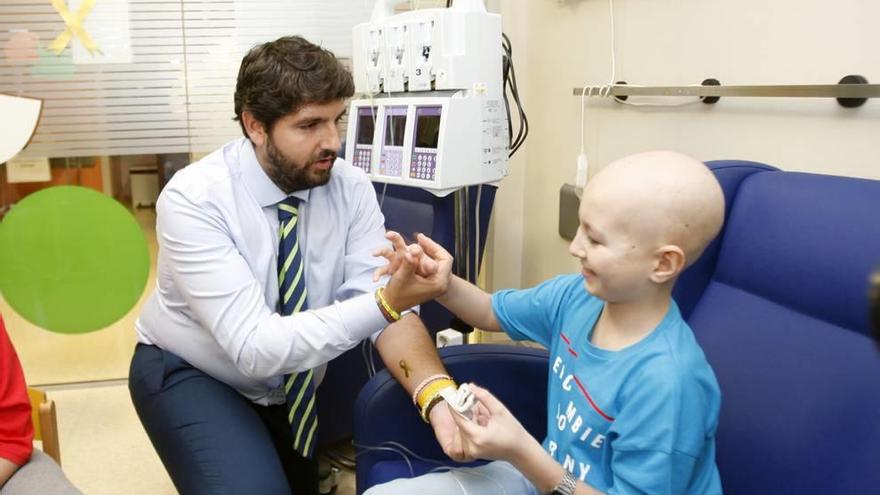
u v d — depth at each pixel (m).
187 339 1.43
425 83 1.79
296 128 1.25
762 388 1.07
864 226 0.98
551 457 0.98
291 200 1.39
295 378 1.43
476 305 1.31
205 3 2.35
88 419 2.36
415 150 1.81
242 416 1.38
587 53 2.07
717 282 1.24
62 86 2.31
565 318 1.16
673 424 0.90
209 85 2.41
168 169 2.50
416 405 1.26
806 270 1.05
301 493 1.67
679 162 0.96
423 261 1.20
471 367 1.35
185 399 1.38
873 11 1.20
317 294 1.47
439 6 2.42
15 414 1.19
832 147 1.29
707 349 1.17
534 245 2.51
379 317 1.25
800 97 1.31
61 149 2.36
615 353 1.00
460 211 1.87
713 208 0.94
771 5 1.41
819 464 0.95
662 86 1.69
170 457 1.34
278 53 1.23
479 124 1.77
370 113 1.97
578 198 2.06
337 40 2.46
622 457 0.94
